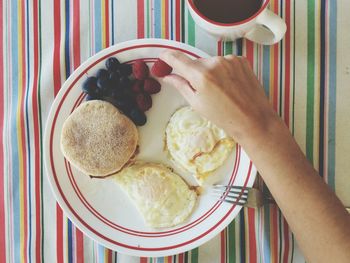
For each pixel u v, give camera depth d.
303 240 0.45
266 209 0.50
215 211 0.49
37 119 0.52
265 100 0.46
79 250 0.51
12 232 0.52
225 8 0.45
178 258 0.51
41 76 0.52
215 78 0.44
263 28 0.48
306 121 0.50
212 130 0.50
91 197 0.50
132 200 0.50
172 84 0.47
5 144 0.52
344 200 0.50
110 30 0.52
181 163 0.50
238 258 0.51
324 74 0.50
